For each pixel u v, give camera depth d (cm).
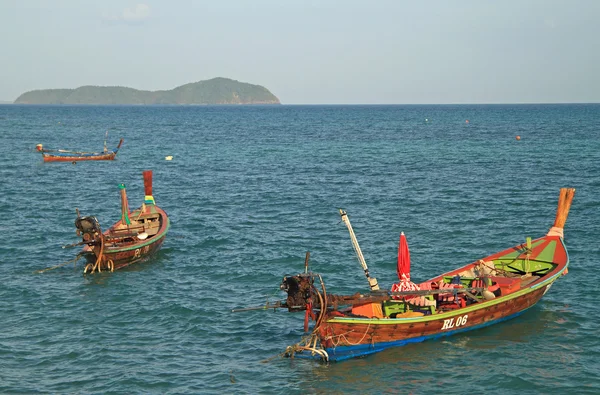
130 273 3231
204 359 2262
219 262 3422
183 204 5162
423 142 11206
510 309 2562
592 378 2117
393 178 6488
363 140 11962
